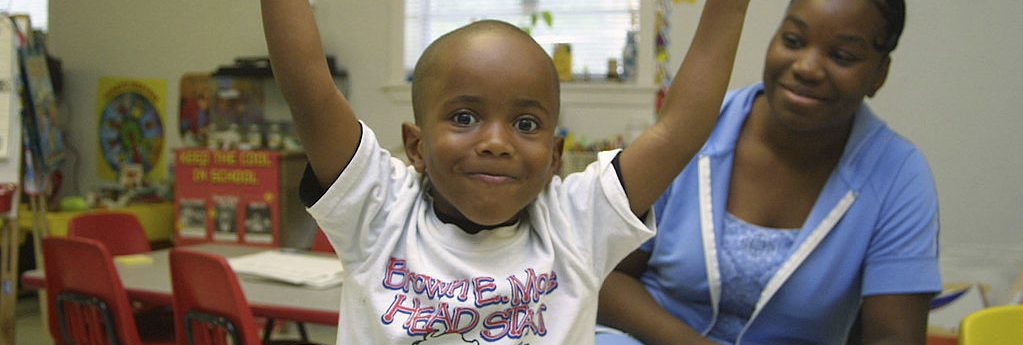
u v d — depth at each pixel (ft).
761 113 3.63
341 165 2.21
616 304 3.56
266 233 11.64
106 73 14.44
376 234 2.36
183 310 5.95
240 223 11.80
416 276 2.30
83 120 14.69
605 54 11.75
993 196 9.32
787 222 3.53
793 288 3.41
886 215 3.34
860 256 3.37
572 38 11.89
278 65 2.08
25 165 11.08
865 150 3.43
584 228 2.42
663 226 3.59
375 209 2.31
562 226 2.42
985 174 9.34
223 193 11.91
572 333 2.36
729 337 3.62
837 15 3.08
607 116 11.47
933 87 9.50
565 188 2.53
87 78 14.60
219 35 13.58
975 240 9.37
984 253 9.23
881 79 3.39
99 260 6.38
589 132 11.57
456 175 2.10
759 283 3.43
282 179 11.64
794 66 3.18
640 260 3.80
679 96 2.38
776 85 3.30
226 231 11.91
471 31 2.20
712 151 3.60
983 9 9.27
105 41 14.43
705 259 3.48
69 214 11.96
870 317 3.36
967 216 9.42
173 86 13.97
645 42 11.26
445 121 2.13
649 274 3.83
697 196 3.56
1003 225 9.27
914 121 9.61
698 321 3.65
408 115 12.31
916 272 3.24
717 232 3.49
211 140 12.53
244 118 13.44
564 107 11.67
